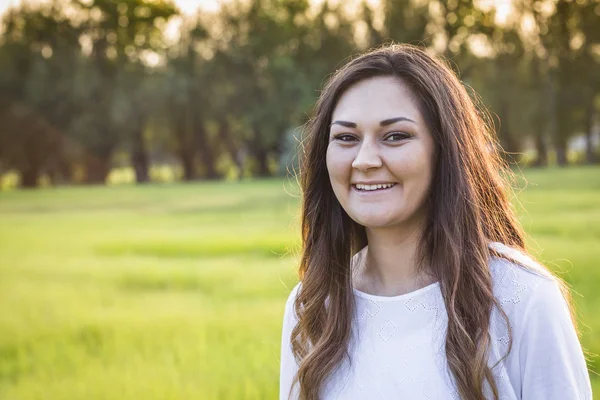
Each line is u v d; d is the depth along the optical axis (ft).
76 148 206.59
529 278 6.15
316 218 7.36
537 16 202.49
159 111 205.67
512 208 7.45
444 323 6.41
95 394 21.29
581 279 32.24
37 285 44.06
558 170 150.61
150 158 242.58
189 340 27.12
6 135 204.85
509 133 202.90
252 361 23.21
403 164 6.27
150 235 73.00
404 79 6.36
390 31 206.39
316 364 6.79
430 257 6.72
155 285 42.55
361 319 6.79
